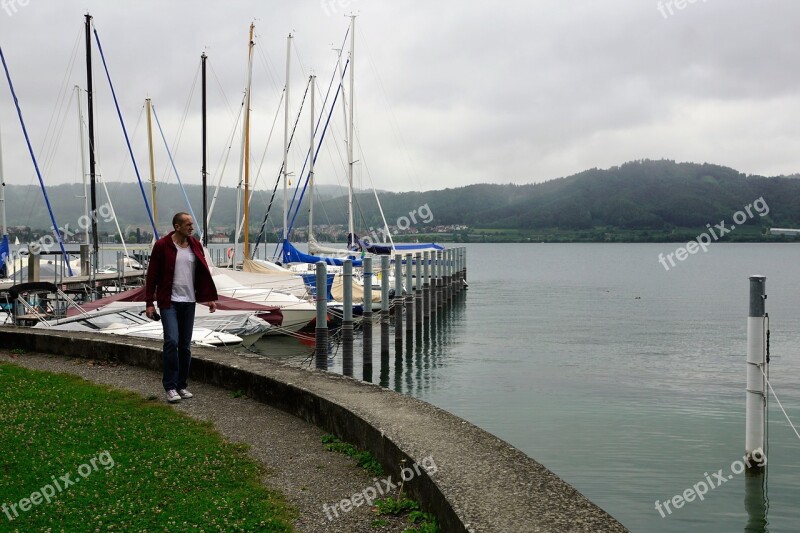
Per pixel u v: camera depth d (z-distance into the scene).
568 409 16.64
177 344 9.16
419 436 6.35
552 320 36.28
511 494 4.98
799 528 9.70
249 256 43.59
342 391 8.20
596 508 4.74
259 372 9.33
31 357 12.58
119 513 5.42
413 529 5.18
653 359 24.02
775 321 35.22
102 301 22.38
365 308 23.50
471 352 26.14
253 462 6.74
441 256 43.28
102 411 8.44
